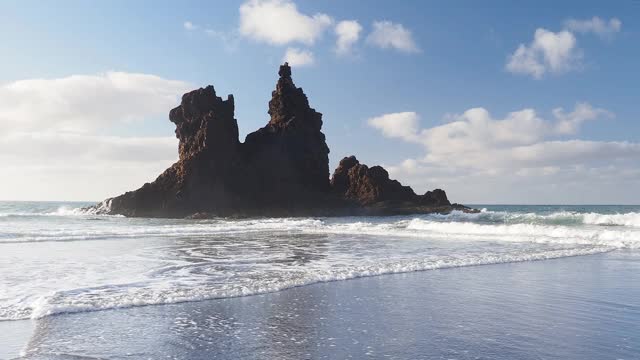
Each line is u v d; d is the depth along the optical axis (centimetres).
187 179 7531
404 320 946
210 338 812
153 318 945
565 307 1067
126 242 2709
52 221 5338
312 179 8931
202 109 8138
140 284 1314
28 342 780
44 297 1110
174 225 4719
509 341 805
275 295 1194
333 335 837
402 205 8538
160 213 7300
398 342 797
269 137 8875
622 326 903
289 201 8238
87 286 1274
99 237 3031
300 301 1121
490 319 957
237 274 1505
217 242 2750
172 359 702
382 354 734
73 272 1527
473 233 3475
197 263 1777
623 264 1830
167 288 1252
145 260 1858
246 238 3103
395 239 3011
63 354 719
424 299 1151
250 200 7956
